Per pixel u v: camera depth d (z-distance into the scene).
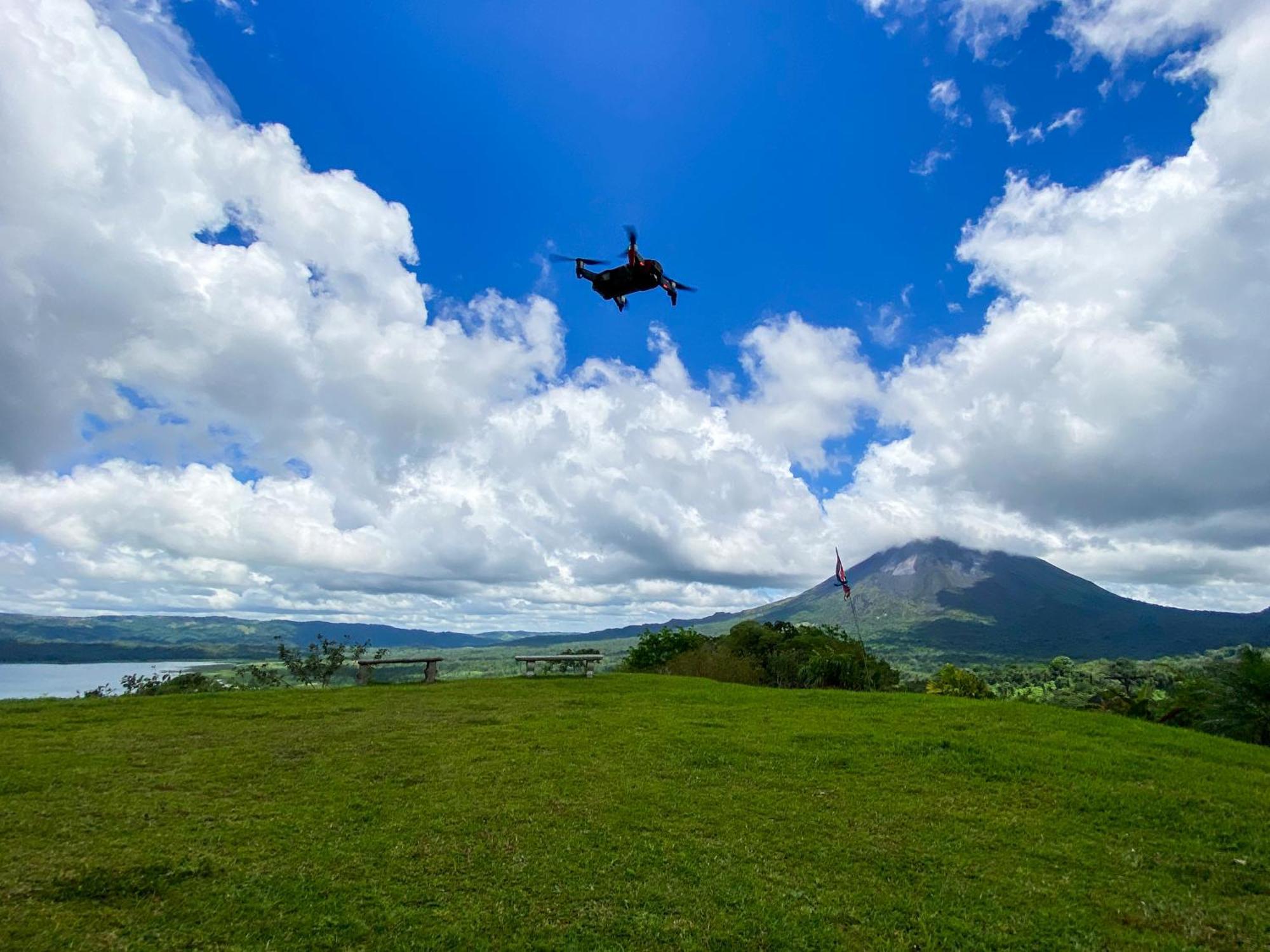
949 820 10.47
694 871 8.44
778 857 8.98
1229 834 10.17
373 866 8.34
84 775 11.64
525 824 9.78
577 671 34.00
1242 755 15.12
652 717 17.89
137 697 20.80
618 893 7.86
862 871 8.63
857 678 46.22
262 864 8.30
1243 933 7.43
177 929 6.83
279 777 11.83
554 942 6.84
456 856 8.69
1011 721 17.62
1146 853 9.50
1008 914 7.68
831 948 6.91
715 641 55.28
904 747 14.41
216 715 17.67
